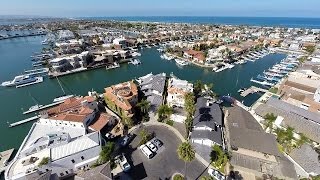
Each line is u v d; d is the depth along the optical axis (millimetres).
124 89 79688
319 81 87500
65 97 93812
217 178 45625
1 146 61562
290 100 78062
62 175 46969
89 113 63688
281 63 134625
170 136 60656
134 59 154625
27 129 70188
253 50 172750
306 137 57125
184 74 126062
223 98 86688
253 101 88375
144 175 47312
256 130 58469
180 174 47438
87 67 136000
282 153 52906
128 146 56719
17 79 111625
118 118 69125
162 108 67938
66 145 48875
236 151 54000
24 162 44438
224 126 64875
